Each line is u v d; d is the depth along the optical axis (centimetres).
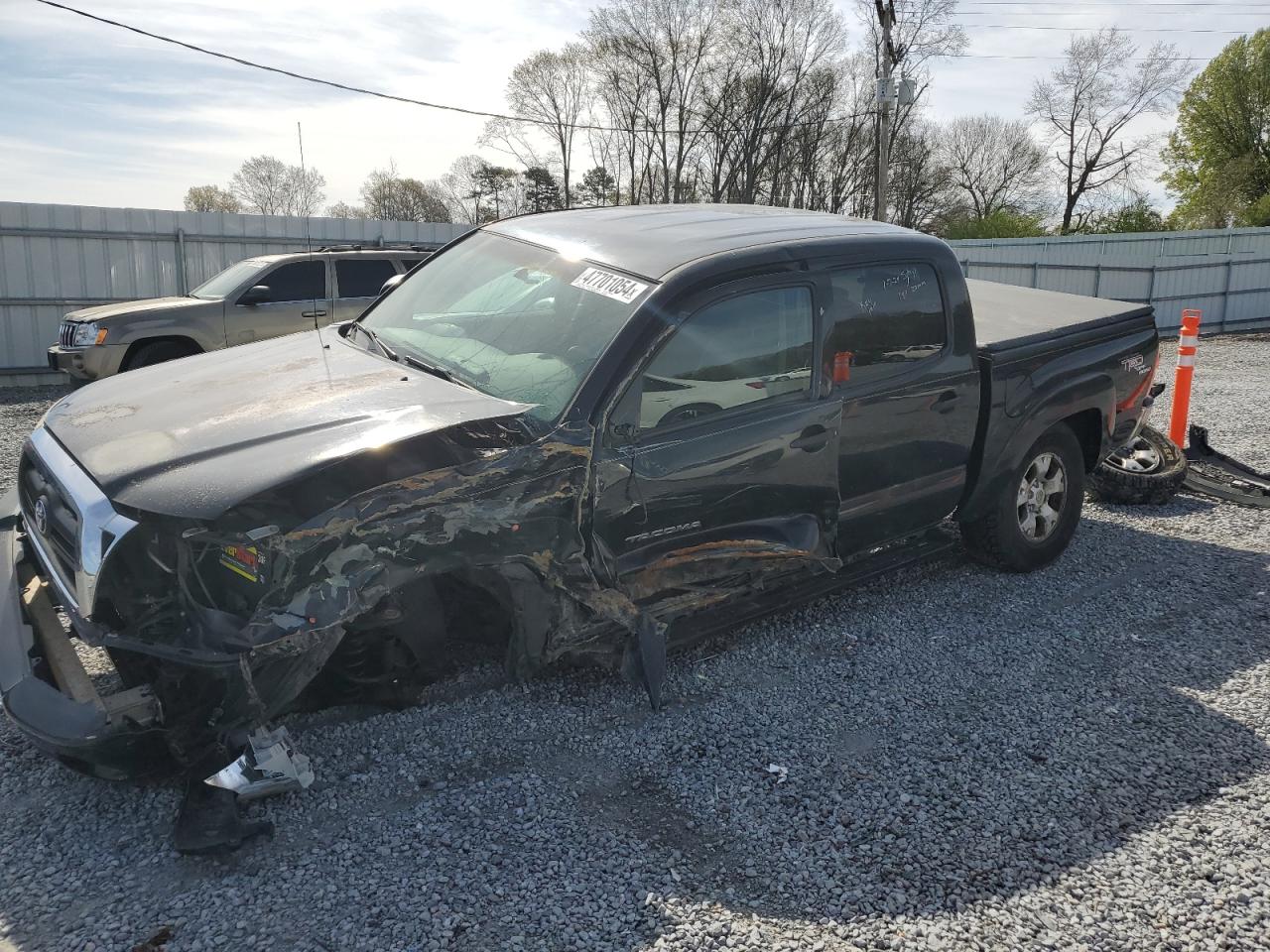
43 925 253
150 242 1500
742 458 369
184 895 266
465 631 382
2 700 284
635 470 338
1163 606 496
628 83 5428
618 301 355
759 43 5172
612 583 341
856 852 296
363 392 336
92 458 296
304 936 252
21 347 1416
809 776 335
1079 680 414
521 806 312
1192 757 357
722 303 364
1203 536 612
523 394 337
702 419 358
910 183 6084
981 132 6531
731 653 429
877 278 421
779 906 271
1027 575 536
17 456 827
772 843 298
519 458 308
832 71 5241
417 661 342
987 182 6625
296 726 350
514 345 364
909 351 432
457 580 361
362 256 1182
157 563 274
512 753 342
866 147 5681
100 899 264
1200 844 306
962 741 362
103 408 344
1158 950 260
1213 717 386
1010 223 4378
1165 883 287
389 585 288
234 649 264
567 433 319
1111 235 3112
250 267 1145
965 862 293
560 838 296
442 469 294
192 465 281
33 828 295
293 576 271
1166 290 2075
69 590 291
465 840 294
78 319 1066
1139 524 635
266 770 289
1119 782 338
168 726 274
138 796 311
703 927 261
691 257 370
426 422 301
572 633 339
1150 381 572
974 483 480
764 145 5434
